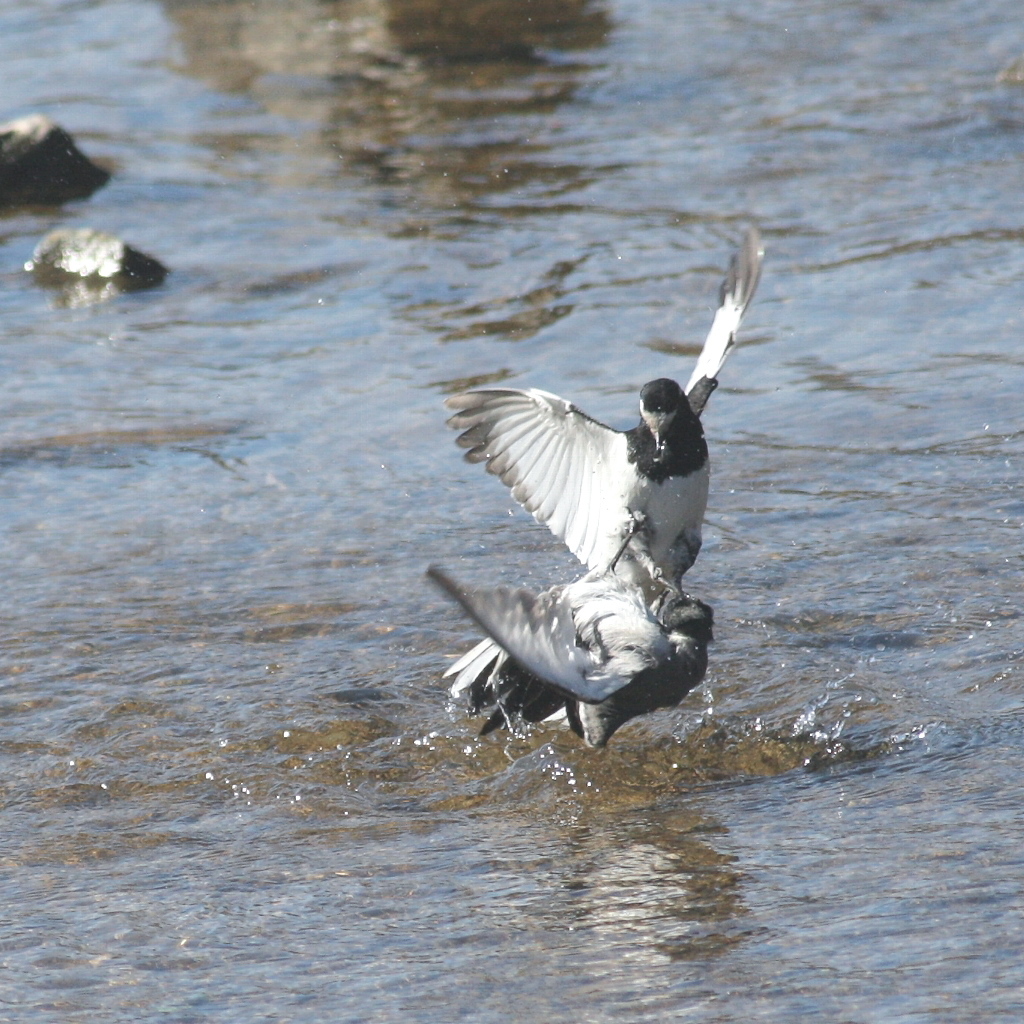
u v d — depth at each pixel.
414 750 9.80
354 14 30.69
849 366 16.23
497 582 12.16
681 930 7.24
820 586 11.74
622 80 27.33
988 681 10.07
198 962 7.20
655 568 10.41
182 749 9.80
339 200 22.67
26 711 10.34
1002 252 19.03
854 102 25.30
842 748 9.45
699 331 17.41
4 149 23.47
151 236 21.64
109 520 13.59
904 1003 6.40
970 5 30.33
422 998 6.75
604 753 9.62
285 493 14.07
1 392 16.53
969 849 7.81
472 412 9.80
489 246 20.50
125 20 32.94
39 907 7.84
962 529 12.52
